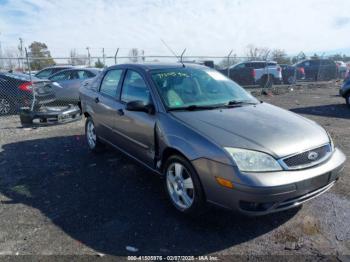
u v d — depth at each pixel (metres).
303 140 3.12
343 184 4.17
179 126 3.38
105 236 3.10
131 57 13.67
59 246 2.95
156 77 4.11
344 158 3.44
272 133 3.14
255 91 15.84
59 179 4.56
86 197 3.96
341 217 3.37
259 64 18.50
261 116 3.60
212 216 3.44
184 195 3.38
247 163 2.83
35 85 9.56
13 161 5.43
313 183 2.97
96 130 5.46
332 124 8.09
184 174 3.39
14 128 8.16
